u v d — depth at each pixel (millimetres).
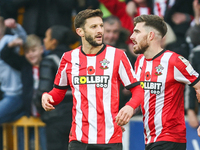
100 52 13672
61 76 14133
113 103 13398
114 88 13453
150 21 15344
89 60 13648
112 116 13297
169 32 22047
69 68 13867
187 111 19797
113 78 13469
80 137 13453
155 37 15391
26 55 22406
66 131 20016
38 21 24188
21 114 23141
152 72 15359
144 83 15492
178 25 24094
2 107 22766
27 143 23125
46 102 13867
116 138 13281
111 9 24078
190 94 19594
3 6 24328
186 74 14984
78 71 13672
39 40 22562
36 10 24094
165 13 24516
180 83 15219
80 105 13508
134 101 12922
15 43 22656
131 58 20875
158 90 15180
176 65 14992
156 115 15227
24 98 22625
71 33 20859
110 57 13570
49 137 20203
